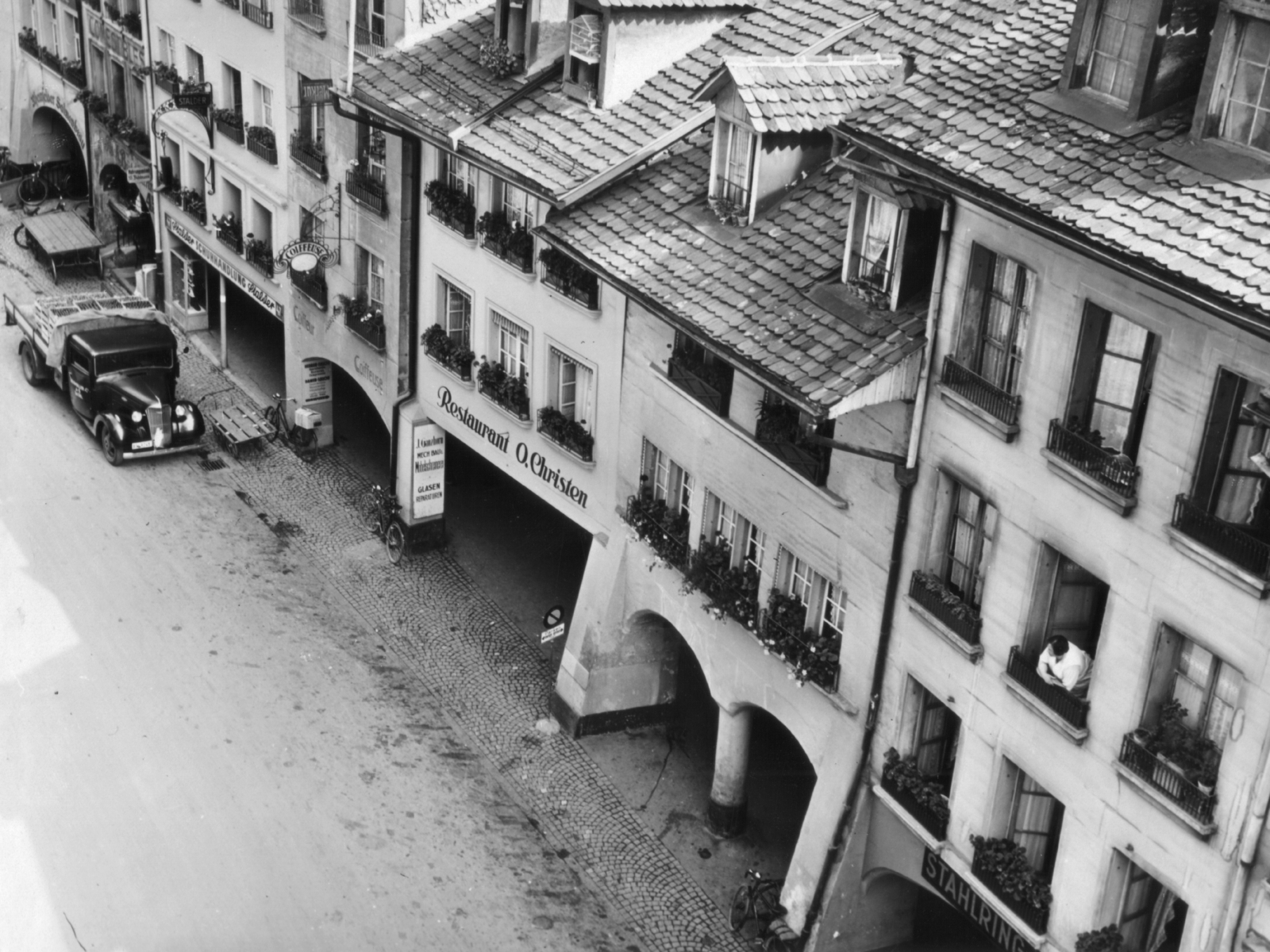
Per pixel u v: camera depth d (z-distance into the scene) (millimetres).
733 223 27750
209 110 46625
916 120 23031
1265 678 19141
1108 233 19422
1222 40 19516
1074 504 21500
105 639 36312
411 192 37000
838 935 27906
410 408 39094
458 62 34875
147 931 28578
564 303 32500
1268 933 19594
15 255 56406
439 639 37375
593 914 29859
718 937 29422
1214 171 19516
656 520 30781
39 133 61250
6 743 32781
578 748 34062
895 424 24375
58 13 57219
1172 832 20719
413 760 33469
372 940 28797
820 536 26594
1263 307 17547
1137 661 20938
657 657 34156
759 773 33656
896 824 26297
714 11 31609
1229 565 19266
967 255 22609
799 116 26766
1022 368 22109
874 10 29016
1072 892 22641
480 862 30875
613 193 30062
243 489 43125
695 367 28609
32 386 47688
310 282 42156
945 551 24422
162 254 52188
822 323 24625
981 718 23797
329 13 38906
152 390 44344
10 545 39375
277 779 32531
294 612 38000
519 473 35562
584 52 31344
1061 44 22938
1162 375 19906
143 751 32938
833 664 26750
